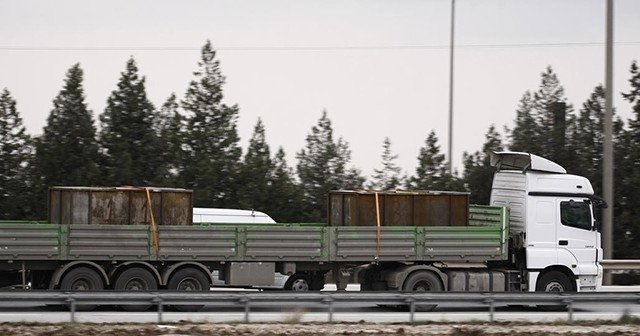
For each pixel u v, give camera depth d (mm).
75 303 38344
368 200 47781
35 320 38688
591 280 49219
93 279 43969
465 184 79188
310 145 81875
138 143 73562
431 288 47344
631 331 38344
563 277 48906
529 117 88062
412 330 37562
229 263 45625
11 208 71000
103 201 45438
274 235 45781
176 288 44875
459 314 44219
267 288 48594
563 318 42969
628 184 78938
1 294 37656
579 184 49406
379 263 48188
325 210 77000
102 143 73062
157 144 73500
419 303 40781
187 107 76688
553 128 85188
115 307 45281
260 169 73812
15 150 72625
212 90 76688
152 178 72812
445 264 48625
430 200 48531
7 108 72625
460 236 47531
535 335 36781
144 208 45688
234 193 73250
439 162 80000
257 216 53375
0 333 34406
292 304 39750
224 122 76562
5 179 71875
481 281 47969
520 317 43219
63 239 43562
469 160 81875
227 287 51719
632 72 82938
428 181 78438
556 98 87875
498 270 48531
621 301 42594
